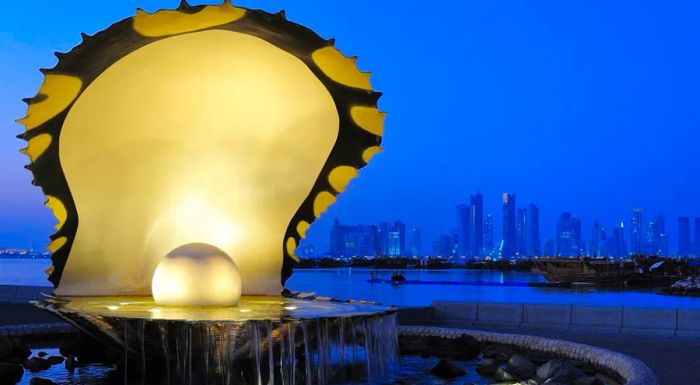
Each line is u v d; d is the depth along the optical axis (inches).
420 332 512.7
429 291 1987.0
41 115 374.3
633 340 497.0
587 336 520.4
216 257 374.0
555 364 360.2
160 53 402.0
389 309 389.4
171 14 367.2
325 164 453.4
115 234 433.1
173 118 435.5
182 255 370.6
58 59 361.1
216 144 451.2
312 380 334.0
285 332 321.1
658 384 312.2
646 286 2896.2
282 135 452.8
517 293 1974.7
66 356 434.6
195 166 451.5
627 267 3179.1
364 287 2228.1
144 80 412.5
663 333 528.4
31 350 460.1
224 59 418.9
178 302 363.3
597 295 1884.8
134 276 441.4
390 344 394.0
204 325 309.6
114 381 345.7
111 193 427.2
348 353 351.3
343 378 343.6
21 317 598.2
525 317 588.7
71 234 414.6
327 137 446.6
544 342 447.2
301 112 442.3
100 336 338.6
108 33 364.8
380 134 425.1
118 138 422.3
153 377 332.5
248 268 467.5
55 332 514.3
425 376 381.4
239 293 379.6
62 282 419.2
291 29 390.6
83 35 359.9
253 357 318.7
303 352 342.0
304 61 414.6
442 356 451.8
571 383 346.3
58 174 401.7
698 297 1806.1
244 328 312.7
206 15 374.9
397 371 394.6
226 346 312.8
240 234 465.1
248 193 462.6
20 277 2421.3
